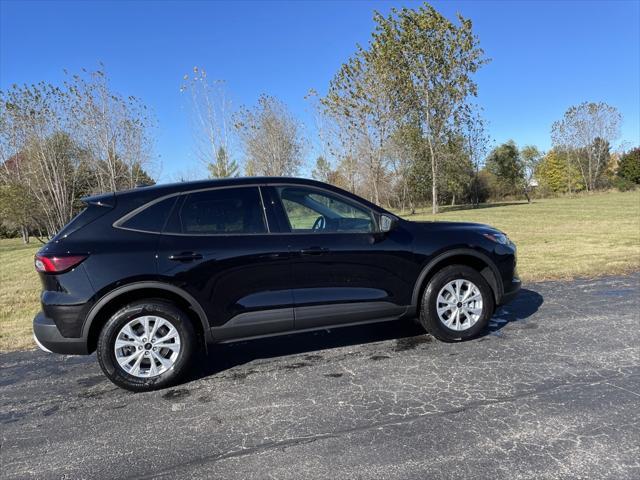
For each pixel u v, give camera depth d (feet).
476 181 133.39
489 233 15.29
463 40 98.43
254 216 13.37
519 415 10.02
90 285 11.93
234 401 11.64
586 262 27.53
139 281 12.19
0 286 33.71
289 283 13.24
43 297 12.10
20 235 137.80
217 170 92.32
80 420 11.15
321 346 15.33
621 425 9.42
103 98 80.74
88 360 15.66
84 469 9.05
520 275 24.57
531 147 195.93
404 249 14.23
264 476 8.45
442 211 114.32
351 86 103.40
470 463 8.43
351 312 13.83
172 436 10.11
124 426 10.71
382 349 14.65
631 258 28.09
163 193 13.09
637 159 179.11
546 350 13.73
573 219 62.69
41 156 84.07
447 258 14.85
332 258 13.53
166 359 12.69
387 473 8.30
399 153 114.11
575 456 8.47
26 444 10.14
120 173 85.10
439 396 11.15
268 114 106.83
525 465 8.28
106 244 12.25
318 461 8.80
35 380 14.02
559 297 19.95
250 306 12.98
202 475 8.61
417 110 106.22
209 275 12.64
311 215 13.85
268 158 107.65
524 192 161.89
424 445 9.11
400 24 99.04
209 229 12.98
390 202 129.08
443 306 14.71
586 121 167.73
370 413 10.54
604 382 11.41
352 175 111.04
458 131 112.27
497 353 13.71
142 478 8.66
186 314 12.98
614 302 18.74
